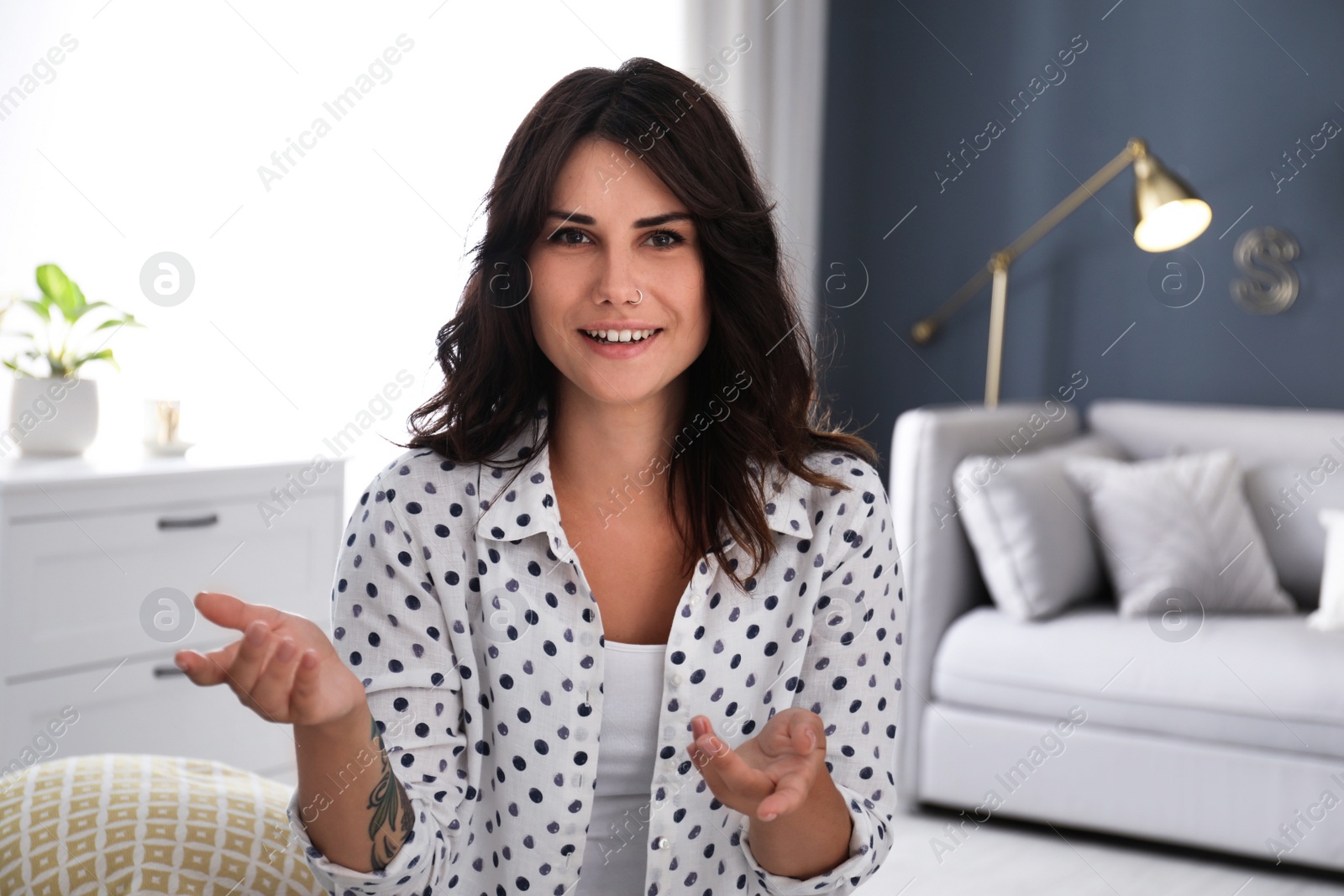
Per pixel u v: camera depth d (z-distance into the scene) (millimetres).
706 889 915
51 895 901
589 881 922
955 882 2338
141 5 2301
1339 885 2355
